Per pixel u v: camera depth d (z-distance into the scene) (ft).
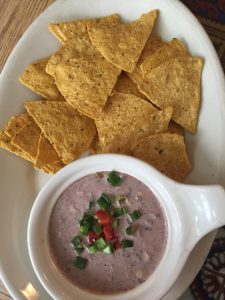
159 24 0.79
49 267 0.72
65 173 0.71
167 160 0.74
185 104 0.76
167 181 0.68
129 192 0.71
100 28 0.78
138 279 0.70
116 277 0.71
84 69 0.77
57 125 0.77
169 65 0.76
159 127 0.75
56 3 0.81
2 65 0.86
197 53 0.77
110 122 0.76
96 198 0.72
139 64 0.78
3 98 0.80
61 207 0.73
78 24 0.80
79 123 0.78
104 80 0.77
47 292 0.75
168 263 0.68
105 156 0.70
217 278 0.78
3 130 0.78
